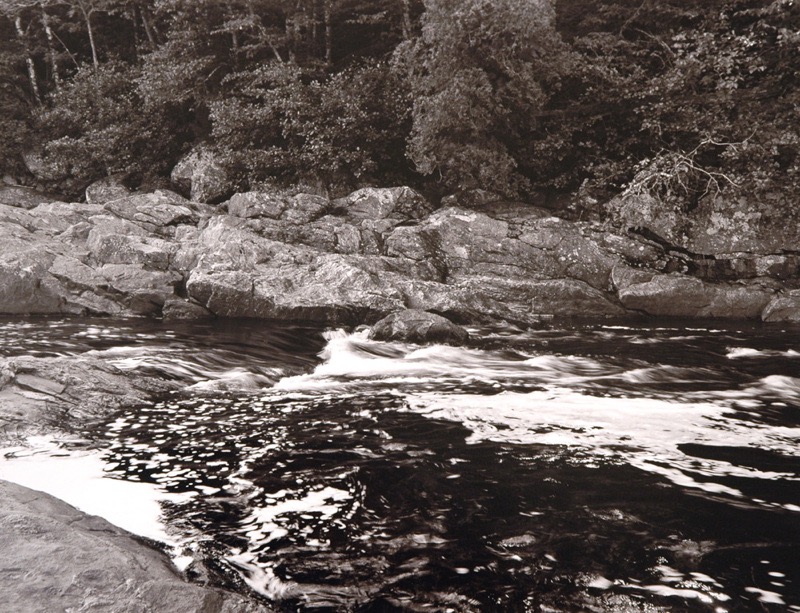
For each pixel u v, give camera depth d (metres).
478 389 6.45
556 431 5.00
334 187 16.97
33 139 21.84
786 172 13.17
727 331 10.29
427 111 14.34
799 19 14.17
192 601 2.44
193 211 14.95
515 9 13.36
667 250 13.14
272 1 19.02
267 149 18.08
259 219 14.01
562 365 7.70
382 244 13.55
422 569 2.99
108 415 5.36
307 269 11.96
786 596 2.79
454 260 13.18
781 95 13.92
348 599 2.76
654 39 16.03
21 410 5.11
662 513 3.55
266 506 3.63
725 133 13.66
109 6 23.84
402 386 6.60
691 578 2.92
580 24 17.33
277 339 9.27
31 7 23.66
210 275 11.34
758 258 12.59
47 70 24.73
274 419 5.30
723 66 13.61
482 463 4.29
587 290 12.23
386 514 3.54
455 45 13.84
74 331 9.60
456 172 15.45
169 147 20.83
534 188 16.09
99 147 19.73
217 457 4.39
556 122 15.64
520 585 2.87
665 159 13.37
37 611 2.26
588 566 3.02
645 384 6.69
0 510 2.97
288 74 17.09
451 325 9.08
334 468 4.20
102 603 2.36
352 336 9.57
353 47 21.09
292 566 3.00
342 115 16.62
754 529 3.38
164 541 3.21
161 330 9.85
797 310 11.46
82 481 3.96
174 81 18.48
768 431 5.03
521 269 12.95
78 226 13.32
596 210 14.45
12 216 13.52
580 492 3.83
